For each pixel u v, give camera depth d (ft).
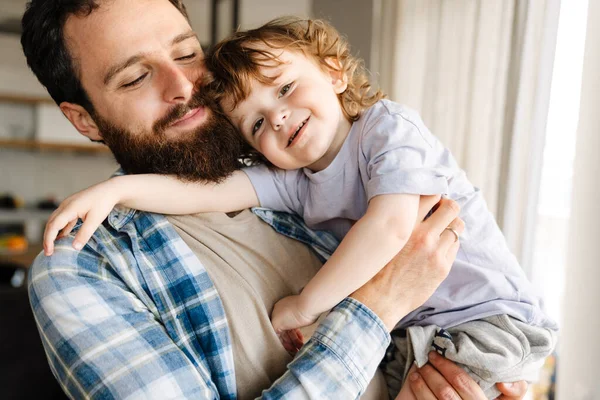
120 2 3.01
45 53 3.21
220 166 3.04
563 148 5.77
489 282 2.97
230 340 2.72
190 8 12.89
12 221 13.55
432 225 2.83
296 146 2.95
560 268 5.97
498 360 2.79
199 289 2.75
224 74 3.02
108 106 3.10
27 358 5.35
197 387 2.47
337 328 2.55
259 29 3.31
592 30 4.41
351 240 2.64
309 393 2.40
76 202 2.61
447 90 7.06
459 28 6.87
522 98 5.65
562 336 4.70
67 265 2.59
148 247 2.84
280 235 3.11
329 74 3.19
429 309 3.09
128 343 2.45
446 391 2.74
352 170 3.02
